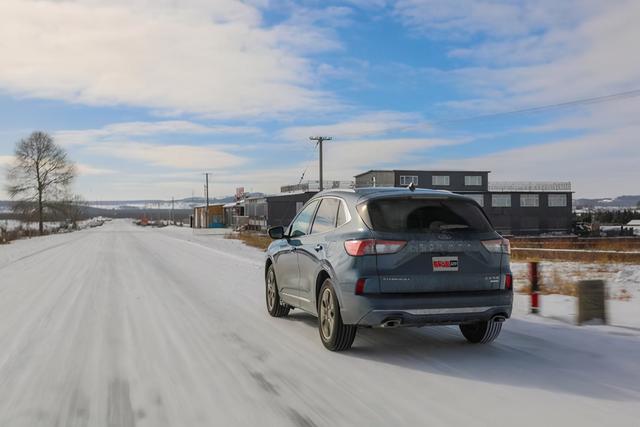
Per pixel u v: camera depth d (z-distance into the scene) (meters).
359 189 6.68
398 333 7.36
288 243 7.83
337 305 6.15
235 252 26.36
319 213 7.16
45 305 10.02
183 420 4.25
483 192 72.00
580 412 4.32
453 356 6.11
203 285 13.04
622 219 96.12
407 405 4.51
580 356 6.05
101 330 7.70
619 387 4.96
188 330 7.67
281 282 8.21
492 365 5.71
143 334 7.41
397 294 5.72
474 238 5.95
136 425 4.16
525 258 21.22
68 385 5.17
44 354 6.36
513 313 8.66
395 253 5.74
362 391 4.89
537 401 4.59
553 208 73.81
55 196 82.69
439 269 5.81
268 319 8.51
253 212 74.88
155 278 14.64
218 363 5.89
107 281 13.97
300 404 4.57
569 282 12.17
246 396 4.79
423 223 5.97
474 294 5.86
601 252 20.94
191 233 65.62
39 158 81.12
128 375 5.47
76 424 4.20
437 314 5.75
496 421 4.14
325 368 5.66
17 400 4.75
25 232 58.62
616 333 7.18
